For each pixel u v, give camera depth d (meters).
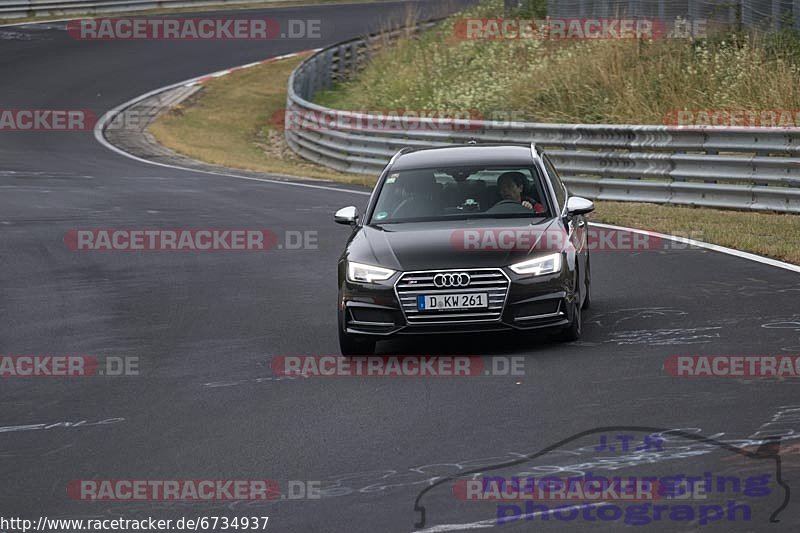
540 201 35.41
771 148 63.69
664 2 101.69
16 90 136.25
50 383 31.86
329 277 47.91
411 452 23.47
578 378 28.92
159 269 51.12
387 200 36.28
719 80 88.00
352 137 96.50
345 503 20.62
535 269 32.00
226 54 159.62
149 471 23.30
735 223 58.19
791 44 88.94
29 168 94.81
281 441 24.84
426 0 188.75
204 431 26.06
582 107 93.38
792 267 44.22
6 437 26.56
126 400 29.53
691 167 67.81
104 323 40.03
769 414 24.83
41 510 21.30
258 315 40.41
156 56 157.62
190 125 125.69
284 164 105.31
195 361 33.69
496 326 31.72
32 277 49.53
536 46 113.94
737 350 31.02
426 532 18.97
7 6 174.88
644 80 92.56
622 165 72.25
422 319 31.83
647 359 30.56
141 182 86.31
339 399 28.28
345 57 140.00
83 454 24.83
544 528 18.88
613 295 40.91
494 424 25.23
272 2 194.50
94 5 179.12
